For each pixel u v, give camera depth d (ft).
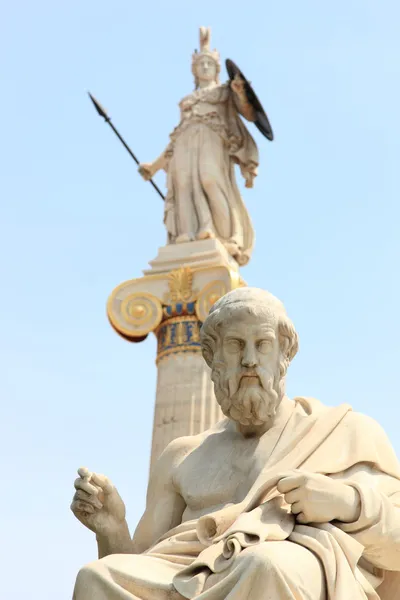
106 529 23.18
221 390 22.81
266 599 19.45
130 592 20.77
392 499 22.06
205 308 53.11
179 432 50.16
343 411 23.27
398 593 21.90
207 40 62.59
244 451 23.25
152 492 24.13
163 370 52.44
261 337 22.54
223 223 56.24
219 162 57.62
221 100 58.85
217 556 20.53
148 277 54.80
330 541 20.53
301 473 21.08
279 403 22.98
